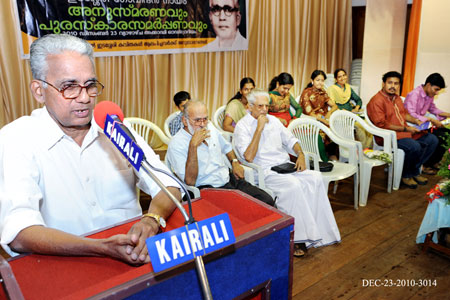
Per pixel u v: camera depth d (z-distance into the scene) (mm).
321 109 4492
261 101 2770
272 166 2869
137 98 3963
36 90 971
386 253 2584
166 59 4086
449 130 4113
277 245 993
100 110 893
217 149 2627
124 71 3820
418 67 5020
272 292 1018
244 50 4660
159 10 3867
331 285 2240
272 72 5027
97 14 3500
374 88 5145
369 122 3891
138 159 732
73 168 1071
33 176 990
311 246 2678
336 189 3729
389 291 2174
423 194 3594
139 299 771
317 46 5383
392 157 3637
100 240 842
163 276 792
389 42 5074
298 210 2568
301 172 2771
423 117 3939
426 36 4863
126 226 1023
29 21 3209
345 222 3055
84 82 949
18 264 859
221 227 712
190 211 713
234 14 4426
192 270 832
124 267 853
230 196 1200
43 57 922
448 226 2371
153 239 638
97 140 1106
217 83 4535
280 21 4906
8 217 907
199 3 4129
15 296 716
